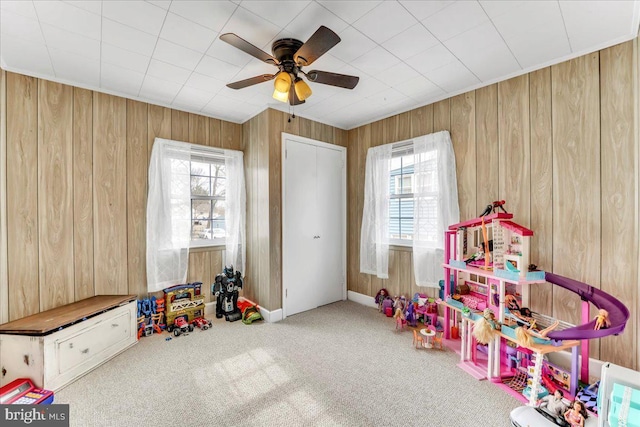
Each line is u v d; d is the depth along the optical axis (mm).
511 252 1980
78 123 2482
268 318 3027
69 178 2432
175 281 2945
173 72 2318
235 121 3496
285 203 3189
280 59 1940
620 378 1357
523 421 1488
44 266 2297
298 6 1576
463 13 1642
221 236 3432
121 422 1568
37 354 1808
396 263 3273
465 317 2172
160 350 2398
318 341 2564
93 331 2127
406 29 1791
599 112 1971
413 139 2980
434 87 2629
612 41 1892
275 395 1801
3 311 2100
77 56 2057
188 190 3051
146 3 1536
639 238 1814
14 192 2174
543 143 2219
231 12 1621
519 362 2000
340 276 3789
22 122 2217
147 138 2867
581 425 1412
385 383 1927
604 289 1960
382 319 3105
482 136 2564
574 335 1546
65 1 1507
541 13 1636
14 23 1681
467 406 1699
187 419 1591
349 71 2332
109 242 2635
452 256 2598
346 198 3857
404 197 3195
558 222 2150
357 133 3748
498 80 2443
